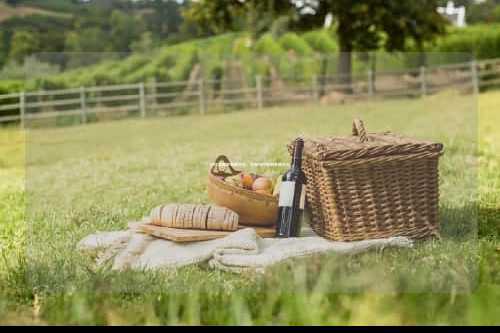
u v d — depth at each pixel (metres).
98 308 4.43
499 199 7.01
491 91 14.20
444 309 4.35
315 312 4.29
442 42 21.16
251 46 19.73
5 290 4.82
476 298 4.54
